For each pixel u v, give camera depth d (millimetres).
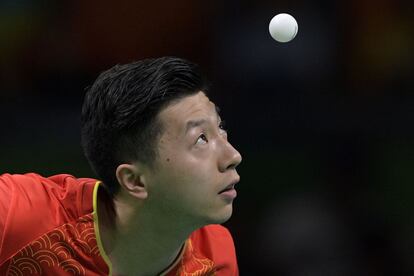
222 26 13234
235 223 12141
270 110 12945
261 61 13031
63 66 13562
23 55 13547
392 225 11984
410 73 13102
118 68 5602
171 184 5410
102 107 5508
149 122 5355
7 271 5770
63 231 5730
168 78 5344
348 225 11930
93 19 13516
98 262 5812
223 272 6348
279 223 12031
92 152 5656
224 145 5449
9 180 5930
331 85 13008
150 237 5707
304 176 12555
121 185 5551
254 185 12602
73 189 5871
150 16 13461
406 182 12352
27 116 13453
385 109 12906
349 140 12750
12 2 13586
